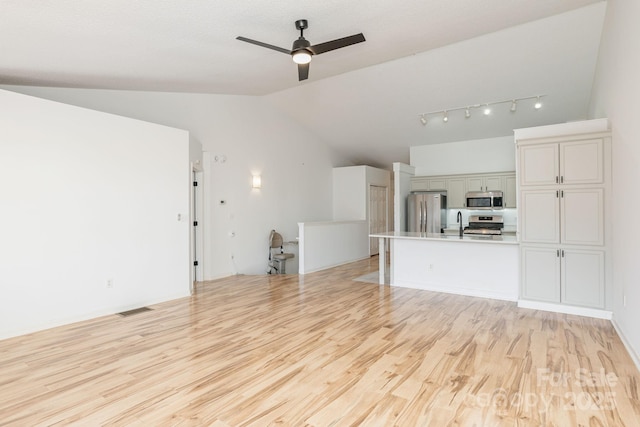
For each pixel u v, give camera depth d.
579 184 3.79
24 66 3.43
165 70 4.05
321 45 3.05
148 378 2.48
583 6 3.77
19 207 3.33
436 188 7.84
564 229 3.88
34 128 3.42
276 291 5.16
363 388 2.31
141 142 4.34
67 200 3.66
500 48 4.63
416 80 5.64
